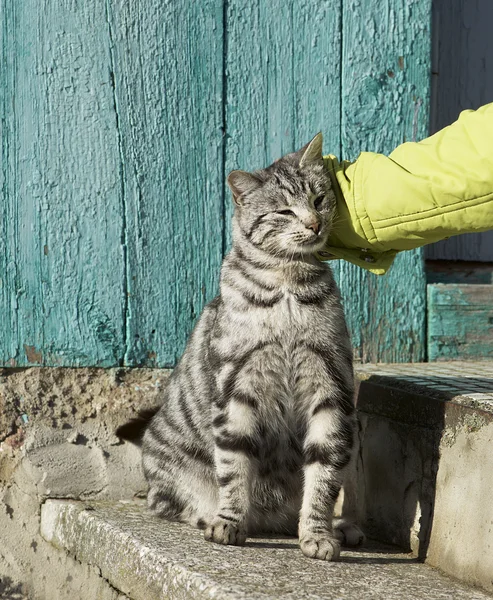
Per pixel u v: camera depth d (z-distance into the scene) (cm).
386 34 233
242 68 228
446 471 200
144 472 218
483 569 192
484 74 246
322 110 231
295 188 204
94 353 226
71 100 224
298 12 230
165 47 226
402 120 234
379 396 213
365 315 232
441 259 243
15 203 223
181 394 213
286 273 203
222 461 203
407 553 205
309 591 185
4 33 221
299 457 209
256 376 203
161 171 227
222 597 183
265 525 212
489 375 216
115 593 203
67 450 225
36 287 224
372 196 193
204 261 228
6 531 223
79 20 223
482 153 185
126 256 226
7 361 223
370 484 214
